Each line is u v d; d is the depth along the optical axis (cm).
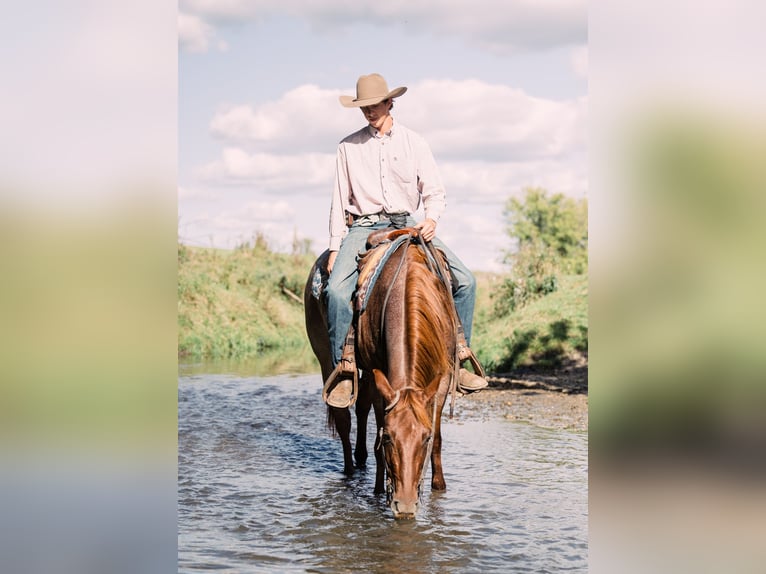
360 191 559
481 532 457
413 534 454
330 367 633
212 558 416
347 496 538
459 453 662
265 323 1647
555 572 397
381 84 547
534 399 930
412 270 481
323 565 406
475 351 1188
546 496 531
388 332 458
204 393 1021
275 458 663
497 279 1423
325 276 583
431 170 557
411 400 408
